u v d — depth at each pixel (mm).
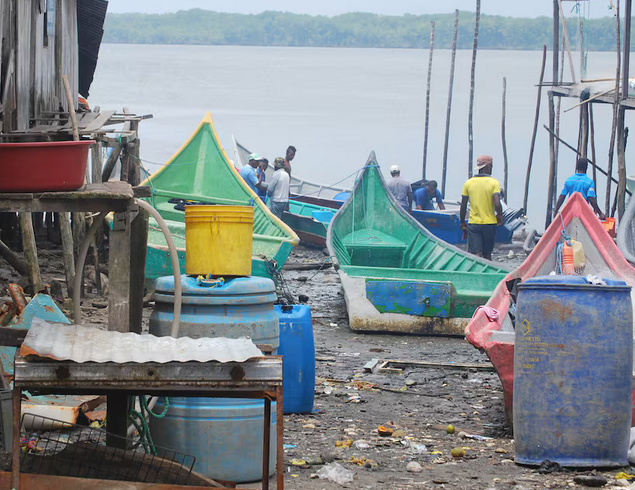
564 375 10477
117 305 9203
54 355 7309
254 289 9992
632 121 114375
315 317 23312
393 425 12977
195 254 10641
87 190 9383
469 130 50000
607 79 37594
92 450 8414
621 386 10516
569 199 19391
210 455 9695
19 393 7352
